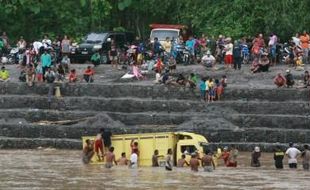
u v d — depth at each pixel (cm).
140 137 8069
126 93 10131
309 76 10019
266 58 10712
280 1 12306
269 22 12244
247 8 12525
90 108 9888
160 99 10000
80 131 9306
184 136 8038
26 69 10525
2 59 11781
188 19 13300
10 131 9388
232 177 7112
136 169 7675
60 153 8750
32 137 9350
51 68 10438
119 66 11281
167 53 11394
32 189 6272
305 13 12144
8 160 8106
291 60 11069
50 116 9706
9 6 13325
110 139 8138
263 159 8425
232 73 10731
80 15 13888
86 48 11969
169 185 6531
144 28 14750
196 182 6744
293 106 9531
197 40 11644
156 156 7944
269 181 6881
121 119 9550
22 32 13700
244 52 11438
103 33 12275
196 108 9688
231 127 9181
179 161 7912
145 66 11019
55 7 13675
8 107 9981
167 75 10219
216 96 9881
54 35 13475
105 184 6562
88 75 10481
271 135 9038
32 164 7825
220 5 12800
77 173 7262
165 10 13925
